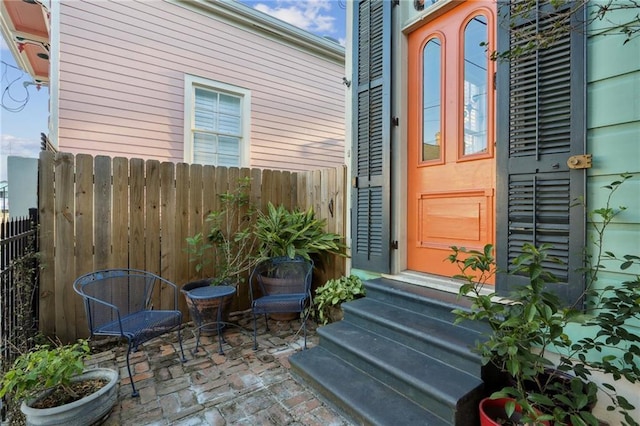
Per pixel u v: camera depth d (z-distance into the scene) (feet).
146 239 10.45
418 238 9.41
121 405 6.63
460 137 8.34
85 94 14.55
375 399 6.21
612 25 5.35
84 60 14.48
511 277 6.56
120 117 15.37
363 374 7.08
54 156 9.12
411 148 9.57
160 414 6.35
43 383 5.74
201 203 11.49
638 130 5.16
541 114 6.11
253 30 19.22
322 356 7.91
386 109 9.50
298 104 21.20
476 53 8.01
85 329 9.52
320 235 11.55
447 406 5.44
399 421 5.61
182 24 16.89
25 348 7.54
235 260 11.77
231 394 7.02
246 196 12.32
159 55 16.29
